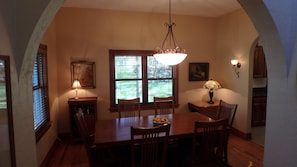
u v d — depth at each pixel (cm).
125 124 283
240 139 408
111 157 242
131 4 383
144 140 197
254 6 140
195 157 229
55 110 388
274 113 147
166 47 454
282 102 140
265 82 521
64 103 409
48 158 325
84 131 235
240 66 415
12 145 119
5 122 112
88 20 409
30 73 146
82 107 397
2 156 108
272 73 148
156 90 466
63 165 310
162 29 449
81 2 369
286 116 137
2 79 109
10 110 117
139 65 450
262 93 506
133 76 448
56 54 398
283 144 140
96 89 424
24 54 128
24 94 138
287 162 137
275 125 147
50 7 129
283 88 139
